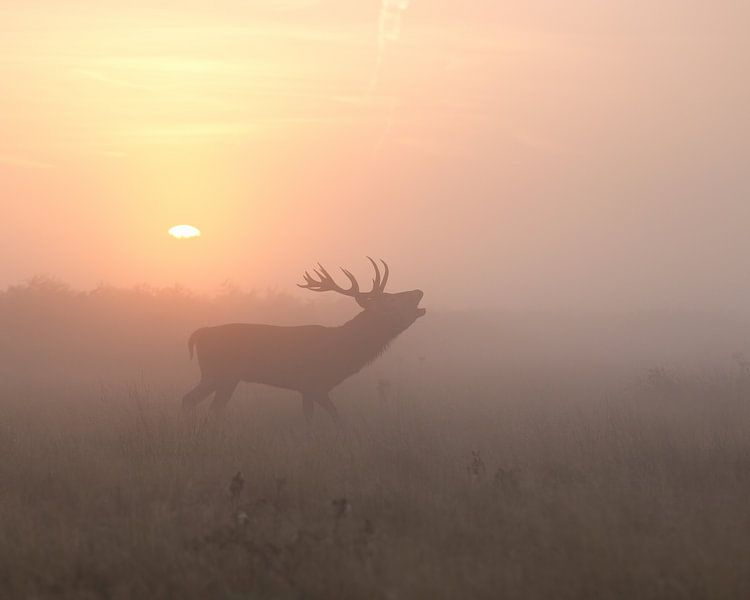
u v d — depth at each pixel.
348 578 13.73
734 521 16.66
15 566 14.43
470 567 14.38
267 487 19.77
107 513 18.09
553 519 16.77
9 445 23.61
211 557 14.78
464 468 21.78
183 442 24.34
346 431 27.30
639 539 15.55
